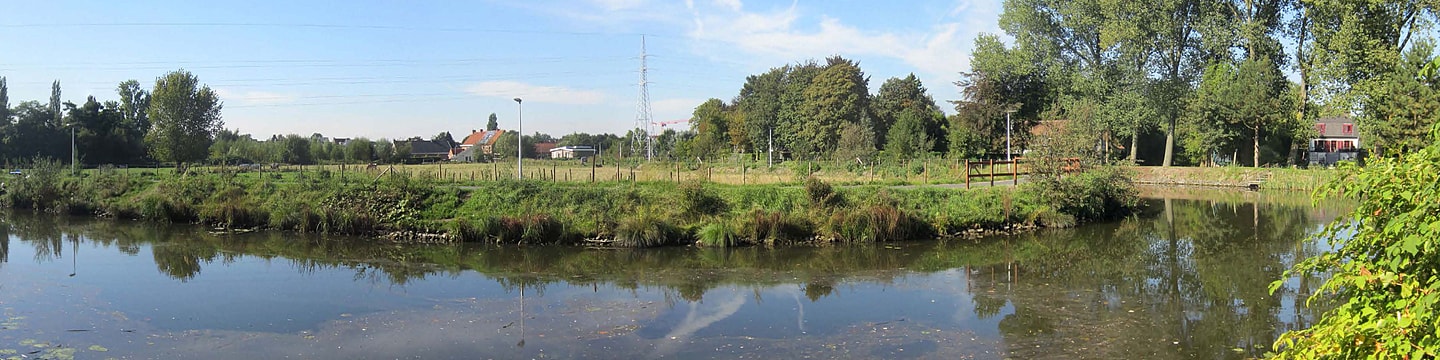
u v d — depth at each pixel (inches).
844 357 385.7
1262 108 1665.8
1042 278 596.7
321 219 922.1
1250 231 885.8
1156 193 1514.5
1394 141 1409.9
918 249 759.7
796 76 2874.0
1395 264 172.9
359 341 423.5
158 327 456.8
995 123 2130.9
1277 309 476.1
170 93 2106.3
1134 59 1706.4
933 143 2194.9
